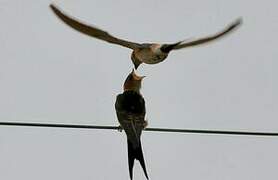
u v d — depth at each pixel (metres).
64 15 9.71
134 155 13.90
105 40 10.20
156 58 10.95
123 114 14.21
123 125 14.16
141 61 11.21
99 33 10.05
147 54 10.94
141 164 13.74
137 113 14.23
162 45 10.82
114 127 14.32
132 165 13.77
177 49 10.66
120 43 10.38
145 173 13.74
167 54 10.89
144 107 14.43
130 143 14.00
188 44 10.48
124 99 14.34
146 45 10.93
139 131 14.13
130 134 14.05
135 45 10.80
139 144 13.98
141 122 14.23
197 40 10.35
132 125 14.14
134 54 11.20
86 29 9.89
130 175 13.82
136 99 14.40
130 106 14.23
